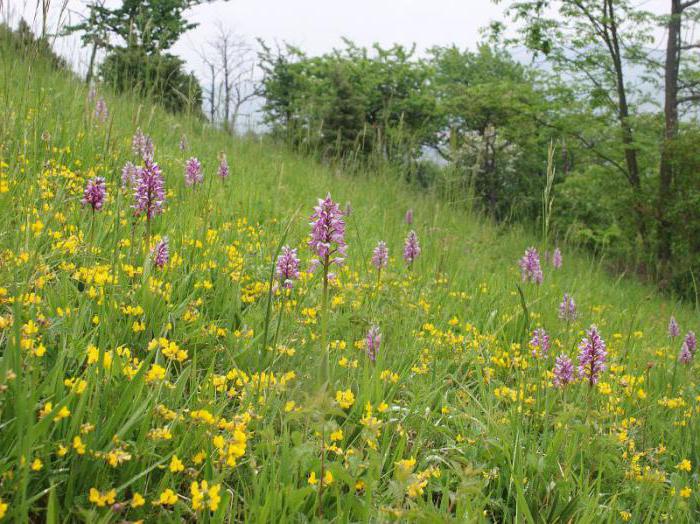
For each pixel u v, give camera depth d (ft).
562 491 9.34
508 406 12.41
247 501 7.25
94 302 10.03
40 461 6.27
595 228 63.93
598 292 30.83
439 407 11.48
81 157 18.45
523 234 42.86
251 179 27.45
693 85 64.13
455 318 15.71
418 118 108.27
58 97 21.71
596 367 10.69
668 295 50.60
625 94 68.13
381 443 9.66
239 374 9.11
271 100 118.01
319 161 43.68
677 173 58.03
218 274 13.58
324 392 6.84
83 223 13.25
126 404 7.18
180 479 7.28
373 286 15.65
